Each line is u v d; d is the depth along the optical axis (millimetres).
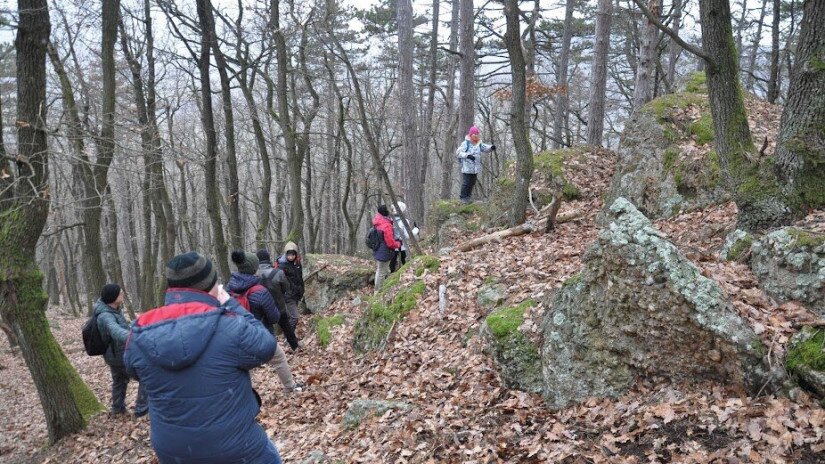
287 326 9102
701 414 3914
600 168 12109
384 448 4855
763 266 4820
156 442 2828
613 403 4520
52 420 7828
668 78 22688
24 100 7176
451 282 8086
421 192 19391
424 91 31766
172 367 2701
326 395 6891
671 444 3738
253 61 14008
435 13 25609
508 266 8000
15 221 7355
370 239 11359
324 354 8844
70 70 14727
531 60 23828
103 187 10281
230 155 13867
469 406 5254
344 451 5113
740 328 4082
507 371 5438
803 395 3770
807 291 4410
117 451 6926
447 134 22750
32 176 6902
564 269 7152
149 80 15031
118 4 9930
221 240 12555
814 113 5586
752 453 3412
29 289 7527
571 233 9250
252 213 51031
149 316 2844
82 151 9344
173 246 15305
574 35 25281
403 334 7613
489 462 4215
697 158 8781
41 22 7059
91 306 24641
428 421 5012
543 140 26312
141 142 9508
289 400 7043
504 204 11852
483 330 6191
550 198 11492
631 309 4527
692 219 8211
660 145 9523
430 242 13555
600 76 15586
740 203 5973
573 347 4879
